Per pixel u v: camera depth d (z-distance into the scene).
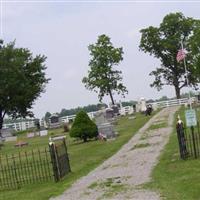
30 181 19.59
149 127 37.62
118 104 81.12
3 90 73.06
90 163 22.81
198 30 77.38
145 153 23.05
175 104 69.88
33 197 15.96
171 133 30.11
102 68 81.56
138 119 51.16
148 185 14.95
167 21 88.44
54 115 71.06
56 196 15.50
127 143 29.09
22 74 74.88
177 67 88.19
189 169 16.47
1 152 40.16
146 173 17.27
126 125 44.69
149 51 90.25
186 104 62.12
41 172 21.72
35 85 78.94
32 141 48.69
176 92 88.75
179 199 12.58
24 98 75.44
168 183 14.73
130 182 15.97
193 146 20.25
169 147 23.47
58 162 18.97
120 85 82.75
